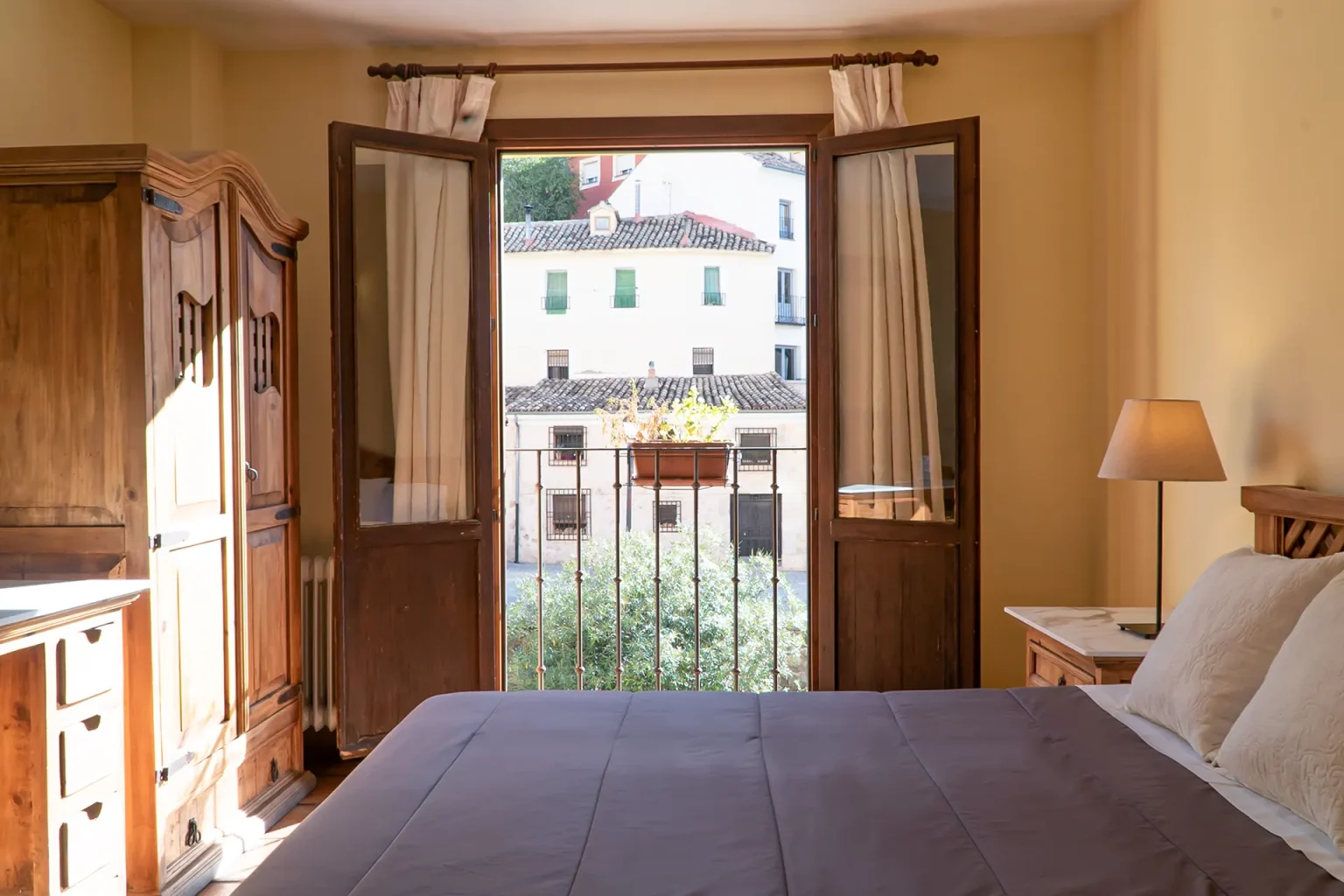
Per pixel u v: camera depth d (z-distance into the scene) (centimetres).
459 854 137
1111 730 196
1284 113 249
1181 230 308
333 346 338
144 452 242
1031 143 373
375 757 185
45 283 242
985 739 191
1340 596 160
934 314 354
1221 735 177
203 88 369
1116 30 355
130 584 236
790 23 359
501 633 386
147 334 243
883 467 362
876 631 360
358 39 372
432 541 358
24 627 204
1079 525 375
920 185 354
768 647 753
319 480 381
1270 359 257
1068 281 374
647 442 558
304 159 380
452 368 368
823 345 366
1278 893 123
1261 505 245
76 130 328
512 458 1664
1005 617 378
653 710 214
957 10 349
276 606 318
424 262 362
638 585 777
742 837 143
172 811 254
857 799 158
